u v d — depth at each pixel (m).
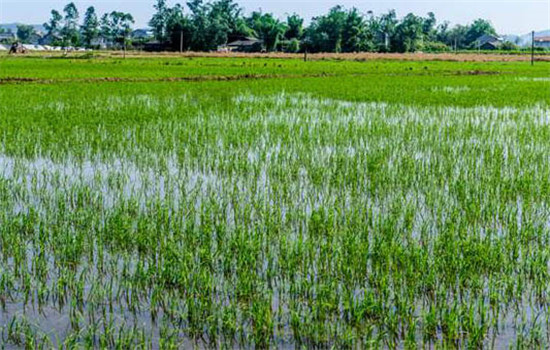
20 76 27.05
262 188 8.27
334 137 11.88
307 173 9.03
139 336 4.42
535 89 23.97
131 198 7.25
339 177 8.59
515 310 4.78
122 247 5.98
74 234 6.25
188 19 83.69
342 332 4.43
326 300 4.80
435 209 7.34
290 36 94.12
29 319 4.66
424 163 9.40
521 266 5.43
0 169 9.21
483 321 4.48
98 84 24.11
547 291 5.03
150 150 10.53
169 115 14.52
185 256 5.53
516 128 13.18
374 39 88.94
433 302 4.89
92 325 4.55
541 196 7.80
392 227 6.30
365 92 21.94
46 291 5.04
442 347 4.27
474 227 6.53
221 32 83.12
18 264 5.55
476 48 106.19
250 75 31.36
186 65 42.06
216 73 32.34
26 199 7.59
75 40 100.25
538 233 6.28
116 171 9.19
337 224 6.70
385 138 11.84
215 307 4.72
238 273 5.33
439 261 5.43
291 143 11.25
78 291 4.95
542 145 11.12
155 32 90.44
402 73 36.56
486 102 18.47
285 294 5.05
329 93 21.31
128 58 55.91
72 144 10.91
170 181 8.65
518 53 85.38
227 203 7.52
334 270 5.42
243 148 10.83
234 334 4.45
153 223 6.57
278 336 4.43
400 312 4.64
